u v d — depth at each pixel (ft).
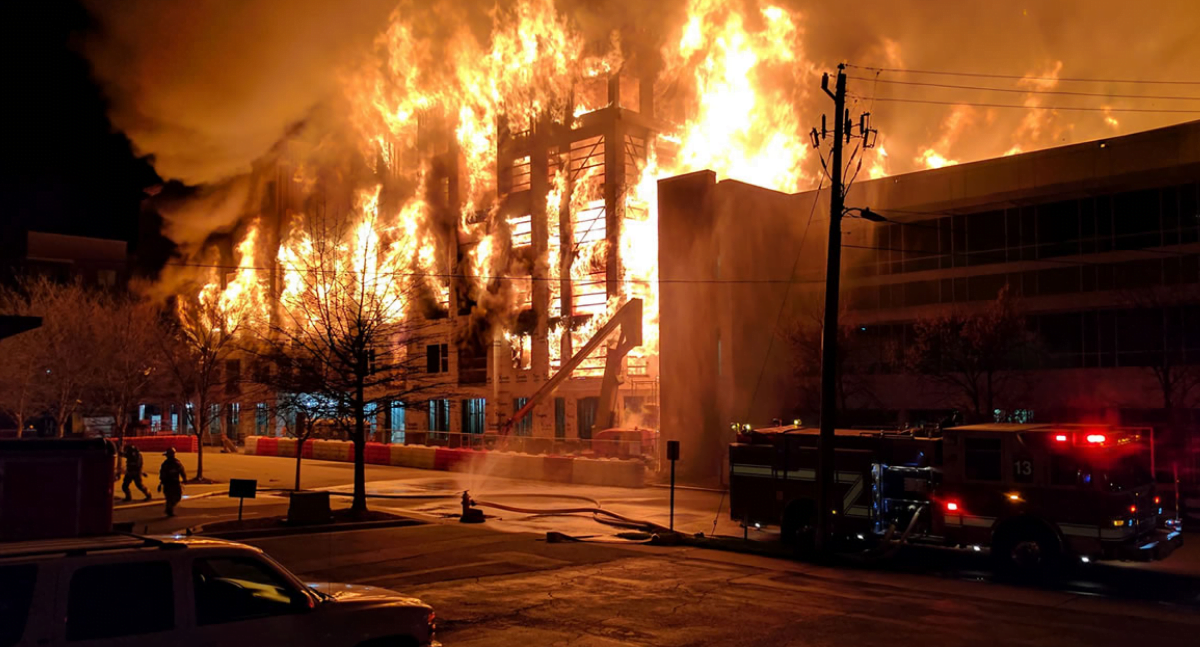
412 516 76.89
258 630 20.80
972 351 102.22
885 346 121.19
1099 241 106.01
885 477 57.98
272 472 134.10
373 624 23.03
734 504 65.26
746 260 130.11
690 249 132.77
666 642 35.37
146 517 76.18
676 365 132.05
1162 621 39.52
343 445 160.15
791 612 41.01
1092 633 37.11
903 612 41.16
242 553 21.17
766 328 131.34
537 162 178.40
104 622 18.75
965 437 53.36
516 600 43.50
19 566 18.25
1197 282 97.60
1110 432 49.78
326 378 88.58
